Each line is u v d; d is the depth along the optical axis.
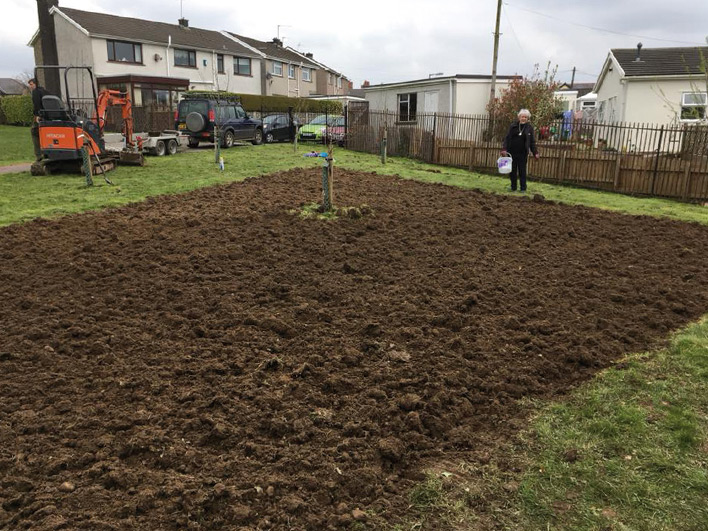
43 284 5.56
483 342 4.44
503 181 13.74
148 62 32.81
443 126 17.59
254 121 22.08
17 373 3.85
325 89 53.81
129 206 9.06
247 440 3.15
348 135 21.06
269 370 3.96
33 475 2.84
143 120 25.36
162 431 3.18
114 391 3.64
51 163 12.91
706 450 3.09
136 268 6.04
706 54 23.58
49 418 3.32
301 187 11.20
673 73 22.31
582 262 6.75
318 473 2.88
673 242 7.82
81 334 4.45
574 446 3.13
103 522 2.49
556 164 14.01
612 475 2.89
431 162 17.47
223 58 38.12
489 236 7.85
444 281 5.87
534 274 6.22
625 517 2.60
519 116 11.52
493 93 24.86
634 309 5.25
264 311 4.96
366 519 2.58
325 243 7.13
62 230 7.47
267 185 11.36
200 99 19.94
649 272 6.43
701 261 6.89
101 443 3.08
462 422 3.42
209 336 4.49
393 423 3.32
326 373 3.90
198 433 3.21
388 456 3.04
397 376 3.89
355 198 10.20
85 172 11.05
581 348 4.34
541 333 4.68
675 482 2.83
